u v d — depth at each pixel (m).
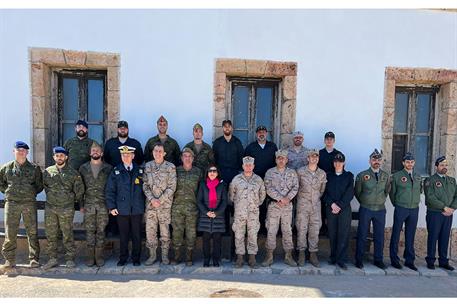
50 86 4.72
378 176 4.33
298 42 4.78
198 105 4.71
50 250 4.01
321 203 4.50
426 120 5.24
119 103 4.63
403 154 5.26
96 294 3.46
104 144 4.86
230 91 4.96
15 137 4.52
